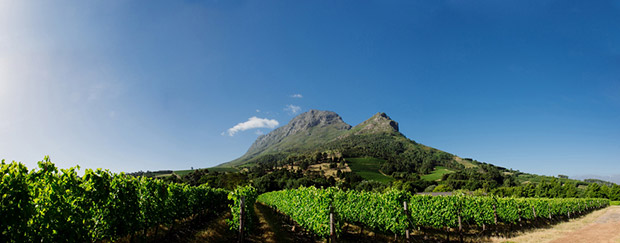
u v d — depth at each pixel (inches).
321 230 455.5
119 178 325.1
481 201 705.0
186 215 604.4
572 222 959.0
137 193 374.3
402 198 542.6
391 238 560.4
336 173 5629.9
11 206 168.2
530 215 874.1
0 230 163.8
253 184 3457.2
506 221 764.0
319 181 3991.1
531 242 538.9
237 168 7662.4
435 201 634.2
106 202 281.7
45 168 207.6
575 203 1298.0
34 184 194.9
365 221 575.5
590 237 572.4
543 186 2640.3
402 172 5757.9
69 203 227.8
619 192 2250.2
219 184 3363.7
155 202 422.3
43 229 197.3
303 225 577.9
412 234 623.8
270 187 3452.3
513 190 2797.7
